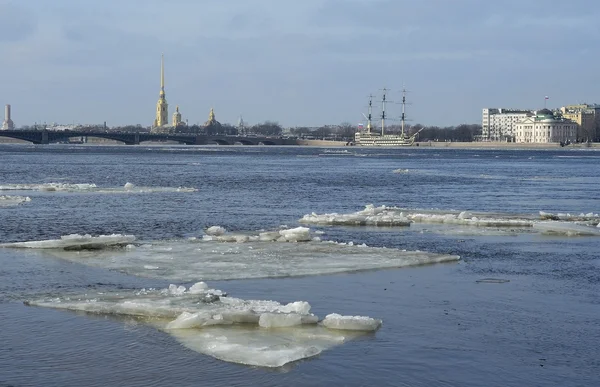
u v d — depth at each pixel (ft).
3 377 83.35
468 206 277.85
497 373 85.35
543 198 314.76
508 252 160.86
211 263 142.20
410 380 83.10
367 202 289.33
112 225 206.28
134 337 95.71
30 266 138.10
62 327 99.50
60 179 418.72
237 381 82.23
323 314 107.34
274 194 318.24
